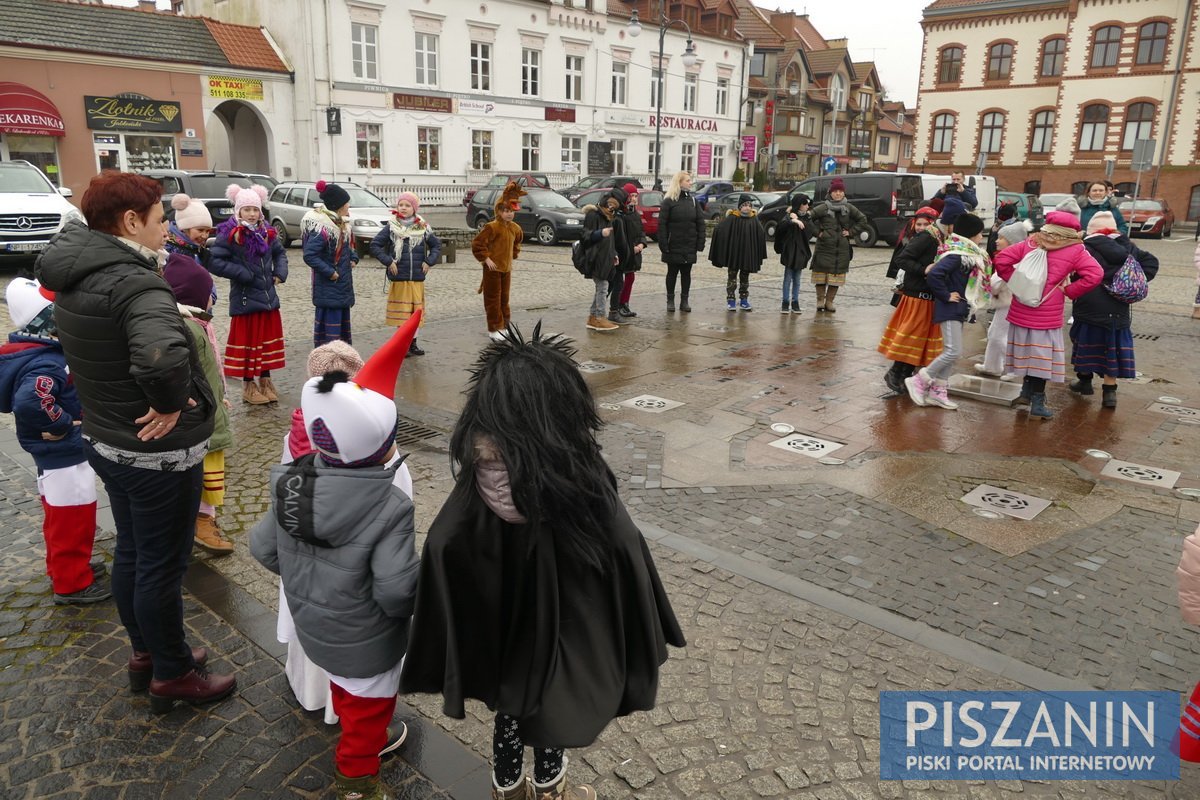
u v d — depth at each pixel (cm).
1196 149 3584
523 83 3189
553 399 187
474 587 198
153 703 294
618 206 981
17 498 488
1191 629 363
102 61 2250
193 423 274
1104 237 677
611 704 198
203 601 373
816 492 511
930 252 675
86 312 251
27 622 356
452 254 1662
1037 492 516
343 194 712
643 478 532
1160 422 669
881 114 5991
